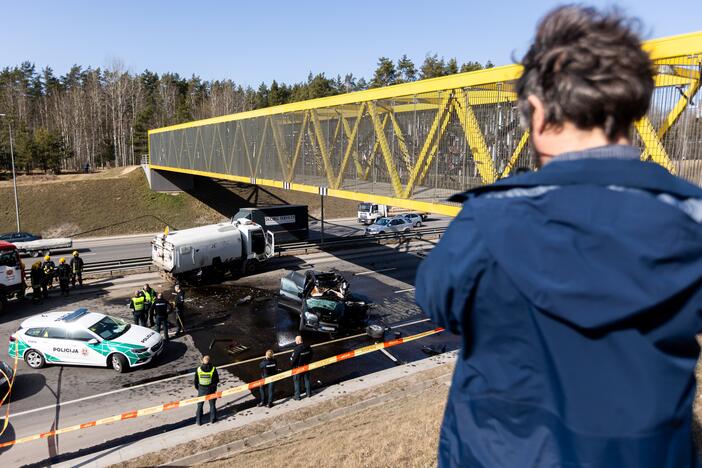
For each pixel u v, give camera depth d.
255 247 27.84
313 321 18.02
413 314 20.72
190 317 20.47
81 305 22.39
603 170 0.89
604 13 1.03
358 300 19.58
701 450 5.72
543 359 0.89
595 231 0.81
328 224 48.84
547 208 0.88
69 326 15.34
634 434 0.83
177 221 48.00
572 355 0.85
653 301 0.77
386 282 26.11
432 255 1.06
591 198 0.86
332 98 20.95
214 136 36.12
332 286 20.22
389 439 9.10
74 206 46.28
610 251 0.79
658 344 0.83
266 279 27.08
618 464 0.84
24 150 61.62
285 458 9.17
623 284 0.78
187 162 42.53
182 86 107.69
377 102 18.42
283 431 11.39
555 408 0.90
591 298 0.79
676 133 9.57
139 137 70.19
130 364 15.01
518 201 0.95
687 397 0.90
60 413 12.71
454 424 1.11
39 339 15.31
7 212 43.78
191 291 24.61
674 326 0.83
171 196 51.03
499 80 13.08
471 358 1.04
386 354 16.47
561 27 1.03
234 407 12.88
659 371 0.83
